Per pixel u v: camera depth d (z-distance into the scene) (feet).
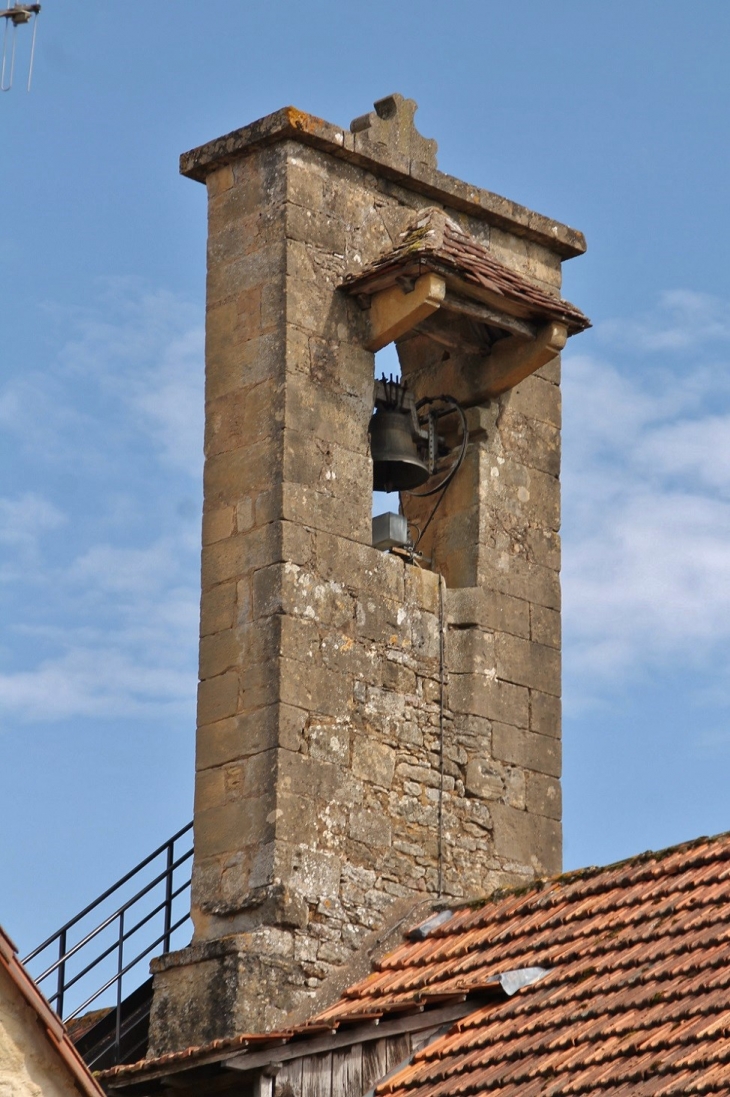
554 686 77.61
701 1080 53.52
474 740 75.20
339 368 74.95
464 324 78.28
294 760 70.74
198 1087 65.36
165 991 70.03
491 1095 58.23
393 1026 64.28
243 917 70.03
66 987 71.97
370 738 72.69
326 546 73.26
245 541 73.20
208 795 71.82
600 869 68.59
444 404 78.69
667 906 63.77
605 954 63.21
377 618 74.02
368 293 75.61
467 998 64.18
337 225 76.13
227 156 77.05
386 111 78.54
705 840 66.69
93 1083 52.08
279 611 71.72
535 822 75.77
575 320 77.25
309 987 69.26
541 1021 61.00
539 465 79.46
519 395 79.51
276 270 74.95
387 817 72.38
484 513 77.41
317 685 71.92
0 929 51.90
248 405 74.43
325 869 70.49
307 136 75.82
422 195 78.59
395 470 76.89
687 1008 57.52
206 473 74.90
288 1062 63.52
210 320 76.33
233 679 72.28
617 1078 55.62
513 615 77.20
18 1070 51.55
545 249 81.66
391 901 71.67
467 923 69.97
